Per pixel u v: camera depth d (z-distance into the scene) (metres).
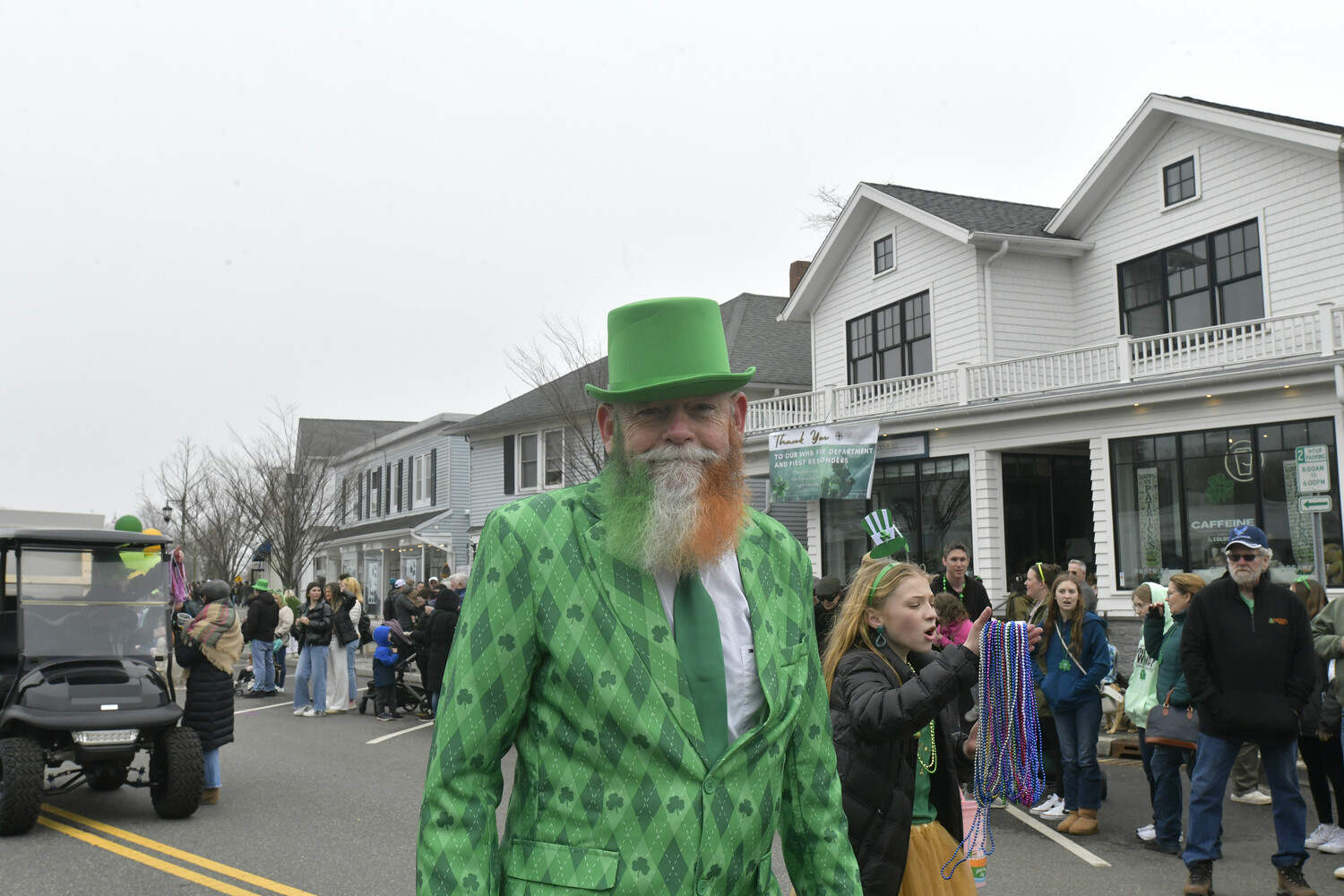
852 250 21.75
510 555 2.00
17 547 8.27
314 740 12.33
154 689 8.25
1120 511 15.62
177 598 9.36
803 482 18.27
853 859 2.27
